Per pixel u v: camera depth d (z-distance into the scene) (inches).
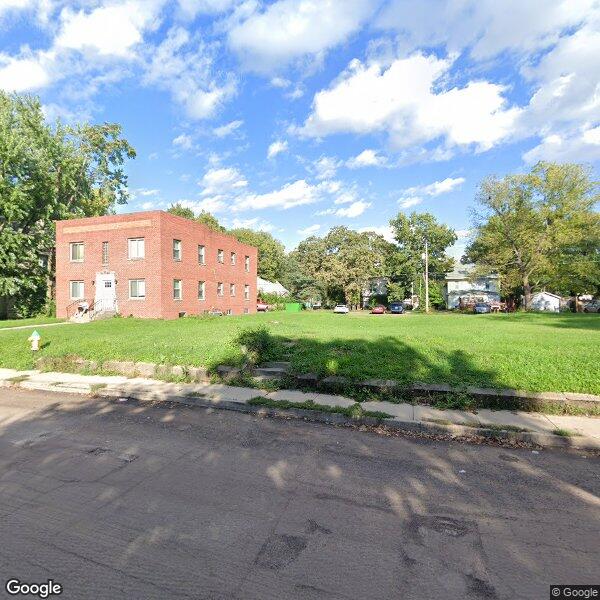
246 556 122.0
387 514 148.1
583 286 1612.9
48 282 1301.7
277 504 154.6
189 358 385.7
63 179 1295.5
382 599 104.8
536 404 268.5
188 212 2418.8
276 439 230.2
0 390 354.9
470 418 252.5
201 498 158.6
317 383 318.7
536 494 165.9
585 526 141.7
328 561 119.9
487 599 105.5
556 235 1482.5
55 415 276.5
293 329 649.0
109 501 155.2
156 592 106.4
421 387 289.3
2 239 1096.8
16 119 1187.9
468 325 745.0
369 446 220.4
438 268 2365.9
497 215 1619.1
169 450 211.0
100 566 116.8
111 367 394.0
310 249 2687.0
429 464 196.2
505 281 1707.7
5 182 1094.4
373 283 2662.4
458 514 148.8
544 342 458.9
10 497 157.9
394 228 2411.4
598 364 327.3
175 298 1114.7
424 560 121.0
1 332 647.1
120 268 1088.8
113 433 238.2
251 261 1592.0
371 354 390.0
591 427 237.0
